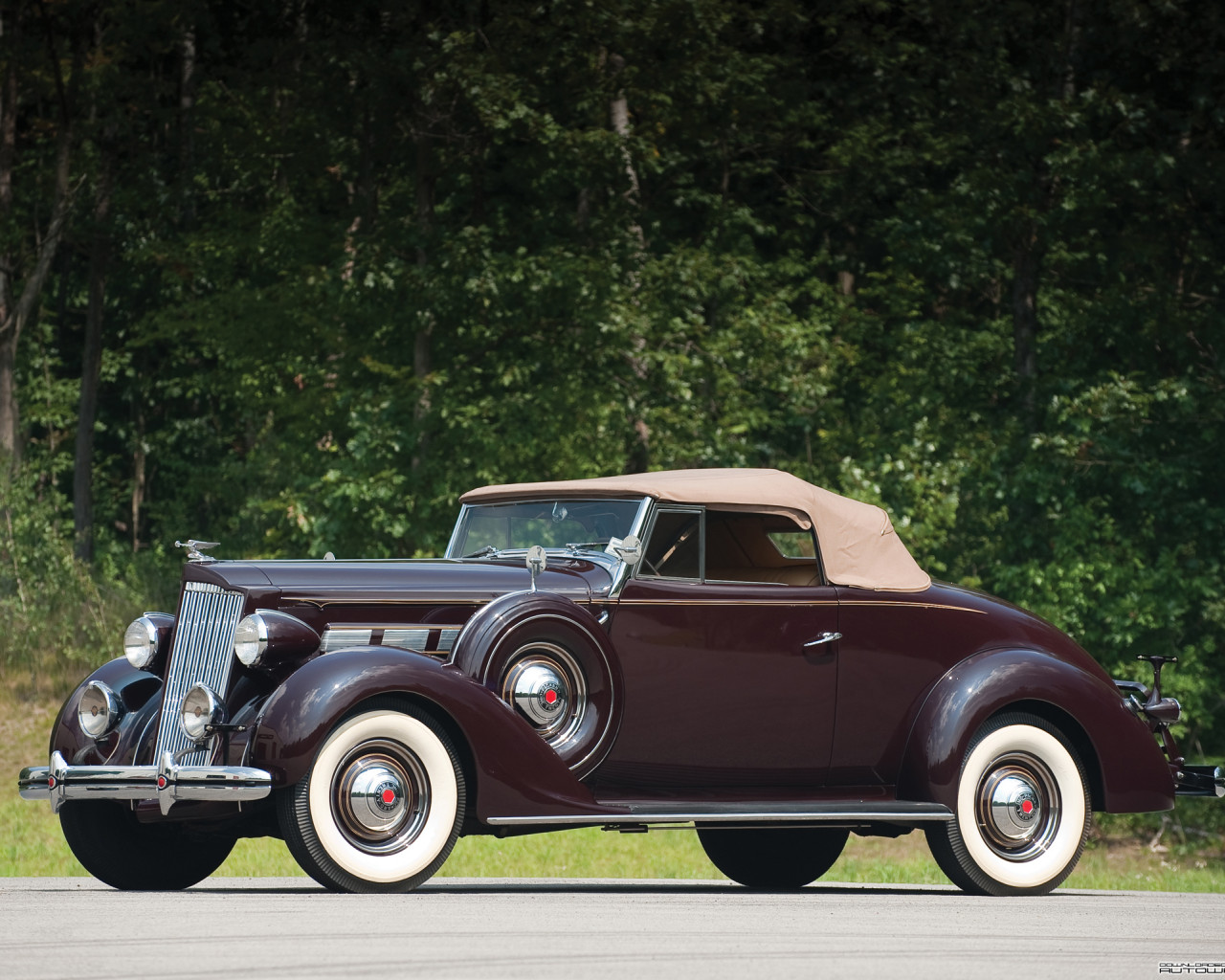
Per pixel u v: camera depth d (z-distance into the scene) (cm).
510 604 1216
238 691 1206
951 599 1411
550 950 791
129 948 789
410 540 3881
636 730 1279
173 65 5609
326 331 3897
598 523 1356
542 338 4044
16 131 5728
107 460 6531
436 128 4094
